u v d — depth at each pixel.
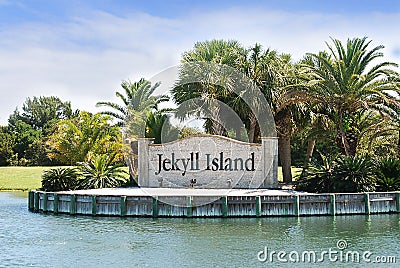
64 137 40.22
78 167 31.94
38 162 70.06
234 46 35.50
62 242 18.11
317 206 23.12
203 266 14.93
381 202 23.95
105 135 39.56
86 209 23.73
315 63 34.75
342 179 25.50
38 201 26.05
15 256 16.23
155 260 15.60
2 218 23.44
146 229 20.17
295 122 34.31
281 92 32.59
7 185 45.00
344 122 32.03
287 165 34.84
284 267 14.80
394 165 27.03
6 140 73.44
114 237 18.80
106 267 14.91
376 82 29.75
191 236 18.84
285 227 20.45
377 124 32.19
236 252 16.48
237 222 21.56
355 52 30.67
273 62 33.25
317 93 30.39
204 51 35.03
